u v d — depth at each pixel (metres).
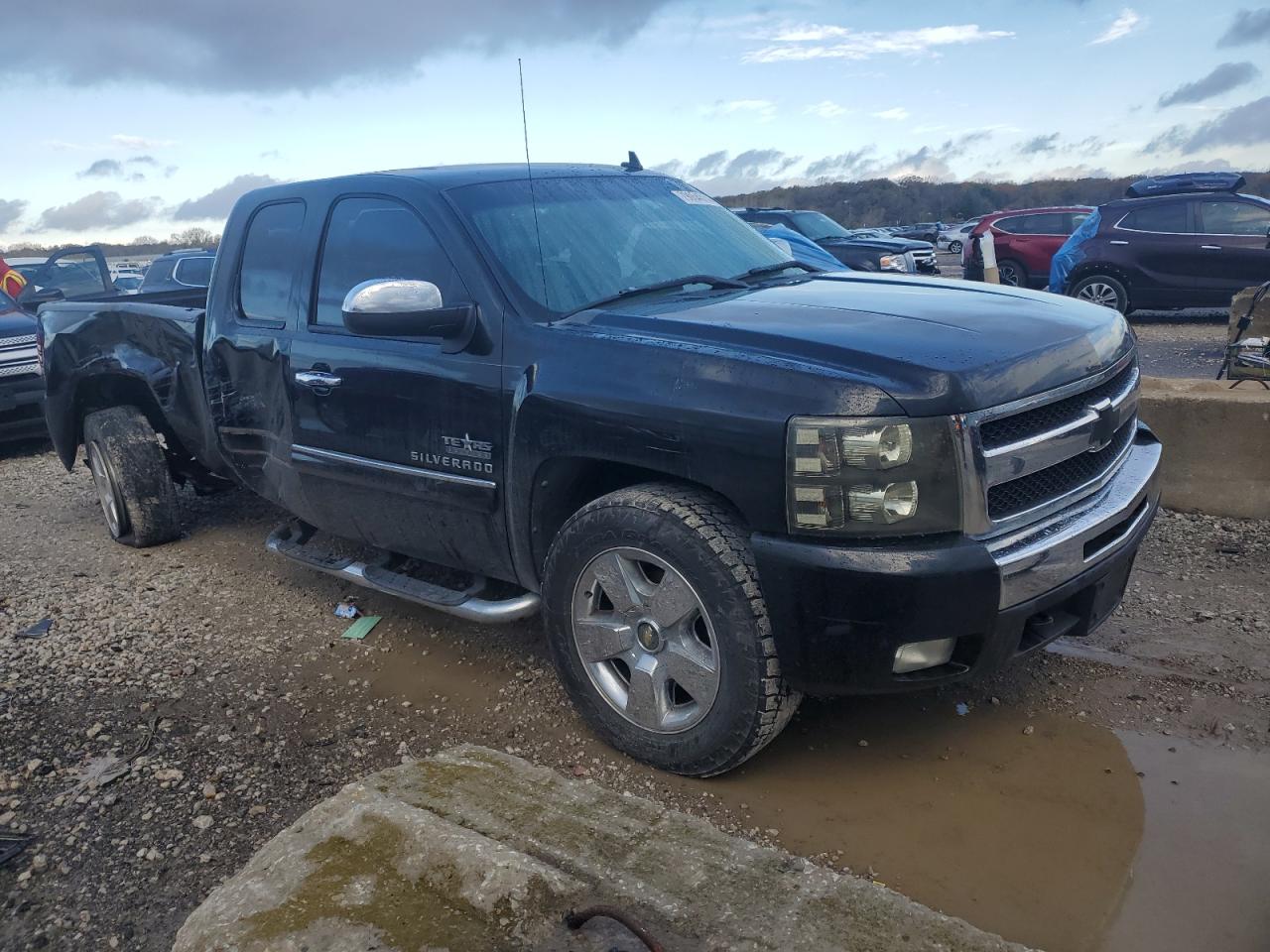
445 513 3.61
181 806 3.06
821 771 3.09
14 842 2.90
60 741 3.47
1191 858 2.61
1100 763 3.06
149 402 5.72
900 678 2.70
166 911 2.60
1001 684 3.57
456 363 3.43
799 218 15.20
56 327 5.71
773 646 2.75
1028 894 2.50
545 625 3.28
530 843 2.16
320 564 4.28
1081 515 2.95
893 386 2.58
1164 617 4.04
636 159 4.62
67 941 2.51
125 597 4.87
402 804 2.23
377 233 3.87
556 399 3.09
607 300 3.46
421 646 4.16
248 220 4.50
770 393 2.66
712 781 3.05
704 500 2.88
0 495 7.24
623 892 1.98
